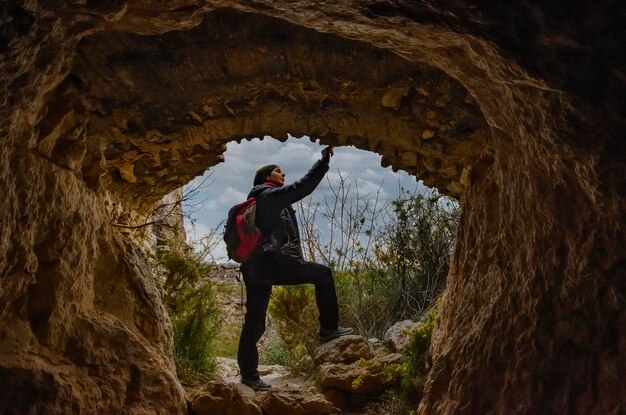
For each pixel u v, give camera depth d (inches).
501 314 100.6
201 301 208.1
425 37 85.4
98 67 120.5
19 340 101.0
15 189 95.3
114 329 124.4
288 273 182.4
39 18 74.8
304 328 229.9
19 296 102.7
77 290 120.0
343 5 82.1
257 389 181.0
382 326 245.8
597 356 75.0
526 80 74.9
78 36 87.4
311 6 85.0
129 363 122.9
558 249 84.3
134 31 99.4
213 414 150.1
